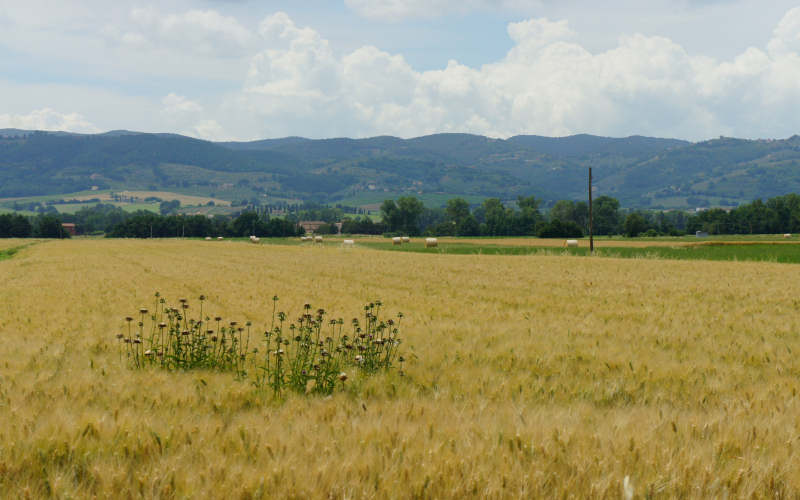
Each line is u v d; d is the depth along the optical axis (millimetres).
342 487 3623
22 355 9203
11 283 28156
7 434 4539
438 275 33156
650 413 5504
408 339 11266
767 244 77750
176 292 23172
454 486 3674
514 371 8289
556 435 4570
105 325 13727
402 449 4309
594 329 12625
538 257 55812
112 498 3547
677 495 3584
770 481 3725
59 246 97750
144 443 4473
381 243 112750
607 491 3568
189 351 9594
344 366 8492
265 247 90000
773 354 9648
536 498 3520
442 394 6605
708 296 20516
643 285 25656
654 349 10039
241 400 6406
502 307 17828
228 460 4137
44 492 3598
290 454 4191
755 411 5574
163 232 195750
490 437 4629
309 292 23094
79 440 4434
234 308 17547
